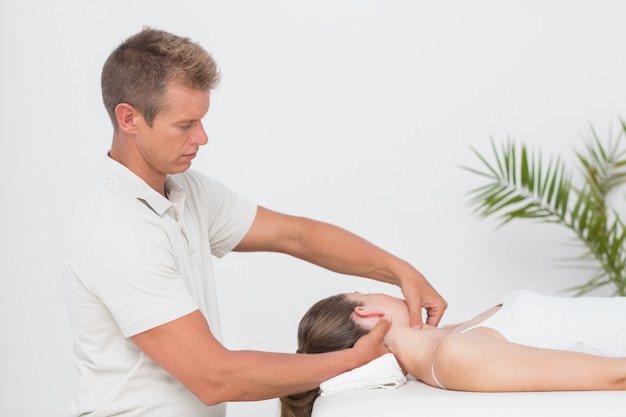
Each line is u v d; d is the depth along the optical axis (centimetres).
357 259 212
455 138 348
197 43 170
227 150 348
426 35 346
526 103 348
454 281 351
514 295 189
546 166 350
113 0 345
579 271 350
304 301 349
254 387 165
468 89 347
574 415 143
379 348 183
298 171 348
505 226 350
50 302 349
